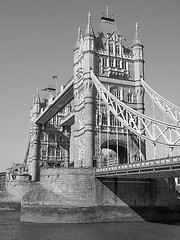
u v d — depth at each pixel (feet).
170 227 152.46
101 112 209.15
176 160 121.49
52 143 360.28
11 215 225.97
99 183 177.88
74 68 236.22
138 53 230.48
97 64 217.77
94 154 200.03
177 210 192.34
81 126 217.56
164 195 191.11
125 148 217.97
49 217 169.78
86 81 209.26
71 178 176.14
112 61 223.71
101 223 168.35
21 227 155.43
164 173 136.56
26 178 328.29
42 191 178.09
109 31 238.07
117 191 179.93
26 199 179.52
